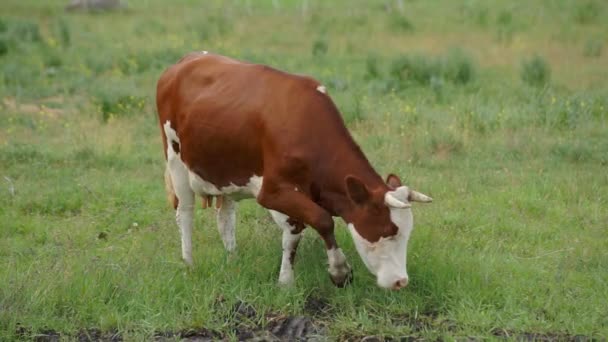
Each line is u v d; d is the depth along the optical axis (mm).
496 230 12602
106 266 10820
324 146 9578
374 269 9344
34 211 14055
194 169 10688
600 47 27656
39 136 18531
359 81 23766
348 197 9461
